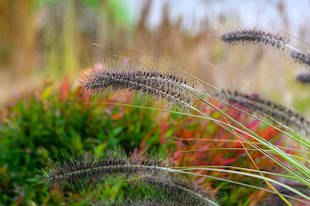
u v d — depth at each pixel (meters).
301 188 0.97
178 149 1.06
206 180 1.02
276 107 1.03
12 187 1.08
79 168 0.93
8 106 1.19
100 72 0.91
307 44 1.02
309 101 1.23
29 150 1.08
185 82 0.92
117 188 0.99
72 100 1.13
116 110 1.12
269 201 0.99
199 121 1.08
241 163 1.04
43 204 1.00
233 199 1.01
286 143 1.07
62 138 1.09
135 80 0.91
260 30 1.00
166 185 0.95
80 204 0.98
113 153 0.98
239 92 1.04
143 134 1.10
